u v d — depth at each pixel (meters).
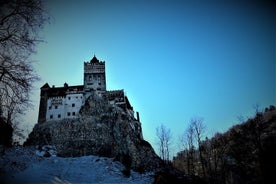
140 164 62.81
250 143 58.22
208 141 57.66
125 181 48.19
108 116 79.38
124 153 66.81
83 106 83.94
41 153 59.75
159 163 63.44
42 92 88.44
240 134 59.19
